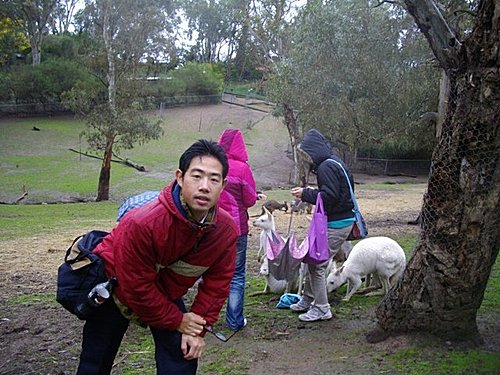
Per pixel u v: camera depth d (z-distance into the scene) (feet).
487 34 12.09
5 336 15.99
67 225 44.52
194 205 8.09
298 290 19.11
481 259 13.16
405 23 59.67
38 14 149.79
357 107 63.77
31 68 151.53
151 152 116.78
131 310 9.10
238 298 16.01
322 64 65.00
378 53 62.18
